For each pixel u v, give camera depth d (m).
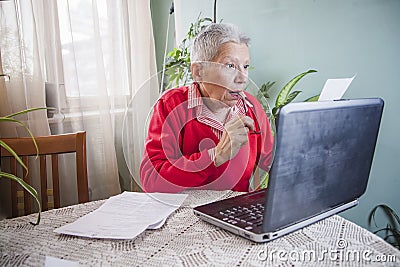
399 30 1.38
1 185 1.81
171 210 1.03
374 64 1.46
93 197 2.26
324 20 1.58
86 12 2.17
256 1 1.83
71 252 0.83
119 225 0.94
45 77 2.02
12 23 1.84
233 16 1.96
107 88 2.28
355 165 0.86
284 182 0.71
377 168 1.50
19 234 0.94
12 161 1.41
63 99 2.09
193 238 0.87
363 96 1.50
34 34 1.90
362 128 0.84
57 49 2.04
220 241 0.85
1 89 1.81
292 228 0.83
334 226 0.90
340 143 0.79
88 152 2.23
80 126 2.15
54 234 0.93
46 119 1.95
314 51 1.63
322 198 0.81
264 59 1.84
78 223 0.97
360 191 0.93
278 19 1.75
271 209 0.72
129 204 1.09
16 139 1.42
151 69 2.42
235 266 0.74
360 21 1.47
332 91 0.91
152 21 2.61
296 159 0.71
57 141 1.43
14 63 1.86
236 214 0.93
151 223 0.94
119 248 0.84
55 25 2.02
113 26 2.25
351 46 1.51
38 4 1.96
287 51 1.74
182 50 2.09
